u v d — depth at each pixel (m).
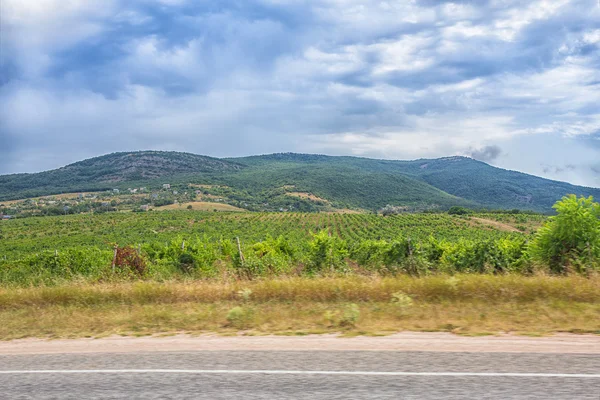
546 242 11.78
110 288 9.59
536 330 5.71
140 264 15.88
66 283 10.79
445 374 4.11
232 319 6.95
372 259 18.28
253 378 4.20
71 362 5.13
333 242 17.70
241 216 120.25
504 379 3.93
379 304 7.65
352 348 5.18
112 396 3.90
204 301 8.73
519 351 4.79
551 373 4.05
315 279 9.56
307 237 69.00
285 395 3.73
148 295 9.03
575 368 4.18
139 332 6.68
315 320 6.77
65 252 20.41
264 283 8.98
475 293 7.65
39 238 74.00
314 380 4.07
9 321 7.86
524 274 10.88
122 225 93.12
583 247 10.94
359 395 3.67
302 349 5.22
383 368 4.35
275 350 5.22
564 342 5.12
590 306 6.67
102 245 61.97
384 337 5.67
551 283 7.53
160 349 5.55
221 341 5.84
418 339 5.50
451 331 5.86
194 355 5.15
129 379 4.34
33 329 7.25
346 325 6.40
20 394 4.07
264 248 24.16
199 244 22.28
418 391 3.71
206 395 3.81
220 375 4.33
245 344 5.61
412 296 7.88
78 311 8.38
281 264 16.16
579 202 11.45
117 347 5.81
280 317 7.02
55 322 7.53
